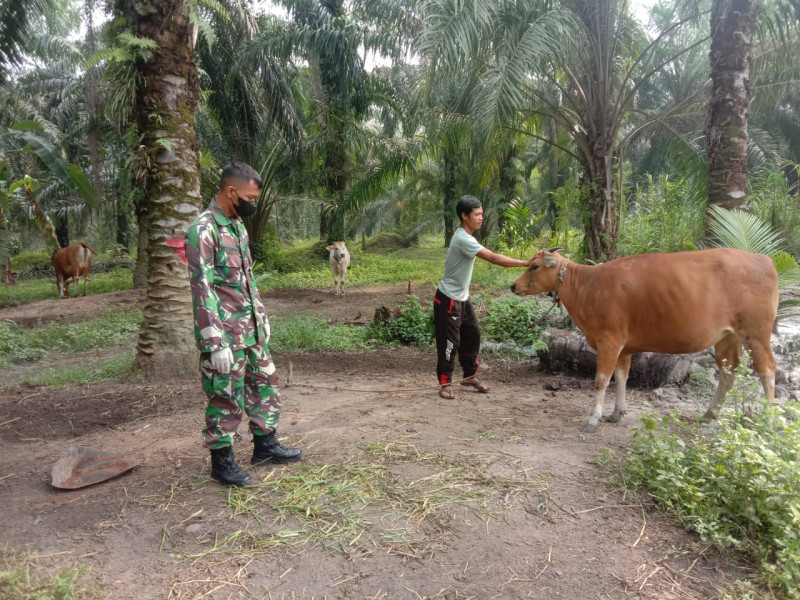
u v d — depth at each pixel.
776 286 3.92
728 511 2.92
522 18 7.90
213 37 6.19
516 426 4.39
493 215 22.61
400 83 18.88
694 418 4.40
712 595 2.47
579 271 4.33
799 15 7.77
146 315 6.23
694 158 10.04
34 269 24.97
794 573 2.44
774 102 10.43
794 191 16.39
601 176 9.68
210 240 3.14
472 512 3.09
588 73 9.27
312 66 17.58
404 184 33.72
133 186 6.27
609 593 2.49
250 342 3.40
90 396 5.50
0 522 3.06
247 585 2.53
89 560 2.71
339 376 6.43
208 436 3.34
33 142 10.92
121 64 6.06
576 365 6.05
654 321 3.95
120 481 3.54
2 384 6.29
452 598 2.46
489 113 7.55
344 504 3.17
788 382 5.35
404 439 4.10
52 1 12.05
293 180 19.41
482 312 9.48
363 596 2.46
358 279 17.58
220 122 17.89
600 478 3.45
